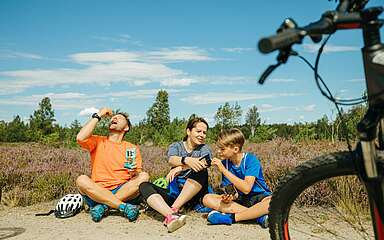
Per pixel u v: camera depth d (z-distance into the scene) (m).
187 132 4.93
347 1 1.76
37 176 6.64
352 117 4.85
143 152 10.51
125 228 4.25
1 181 6.37
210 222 4.36
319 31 1.65
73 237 3.91
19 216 4.89
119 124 5.00
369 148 1.90
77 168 7.45
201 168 4.50
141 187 4.54
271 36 1.45
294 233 3.44
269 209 2.36
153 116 28.48
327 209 3.96
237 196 4.39
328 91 1.93
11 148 10.77
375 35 1.81
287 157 6.59
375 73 1.81
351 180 3.34
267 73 1.71
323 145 7.53
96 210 4.54
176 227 4.13
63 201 4.82
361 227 3.15
